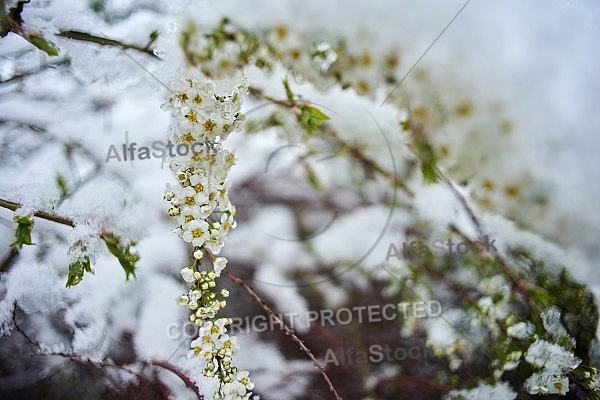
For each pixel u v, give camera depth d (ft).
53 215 1.01
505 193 1.08
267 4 1.07
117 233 1.02
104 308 1.06
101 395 1.06
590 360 1.05
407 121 1.08
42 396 1.06
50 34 1.02
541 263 1.07
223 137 0.96
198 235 0.92
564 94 1.08
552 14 1.09
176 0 1.05
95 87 1.06
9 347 1.06
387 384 1.06
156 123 1.05
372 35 1.08
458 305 1.07
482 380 1.06
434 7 1.08
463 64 1.08
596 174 1.07
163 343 1.06
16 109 1.06
